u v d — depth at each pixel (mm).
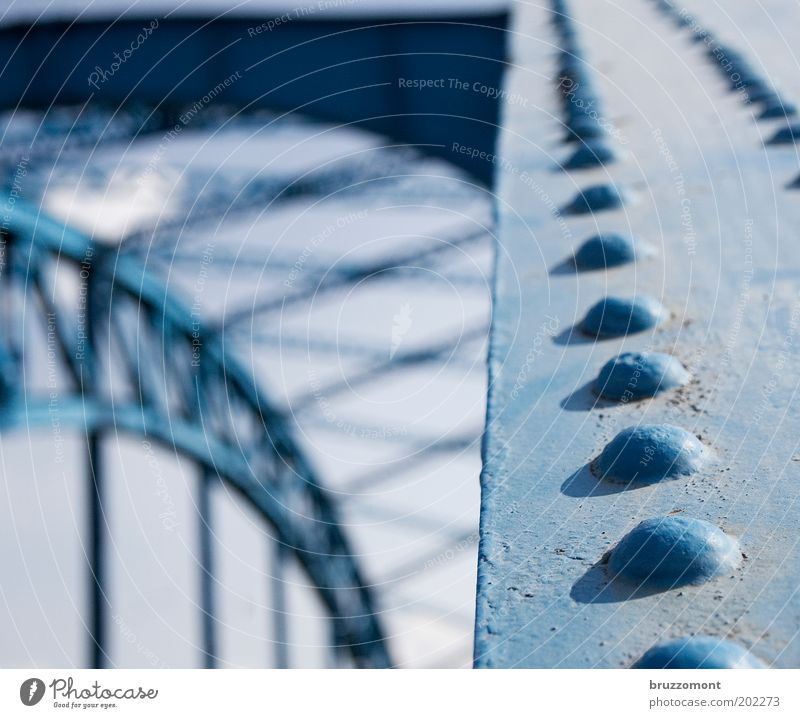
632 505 2154
